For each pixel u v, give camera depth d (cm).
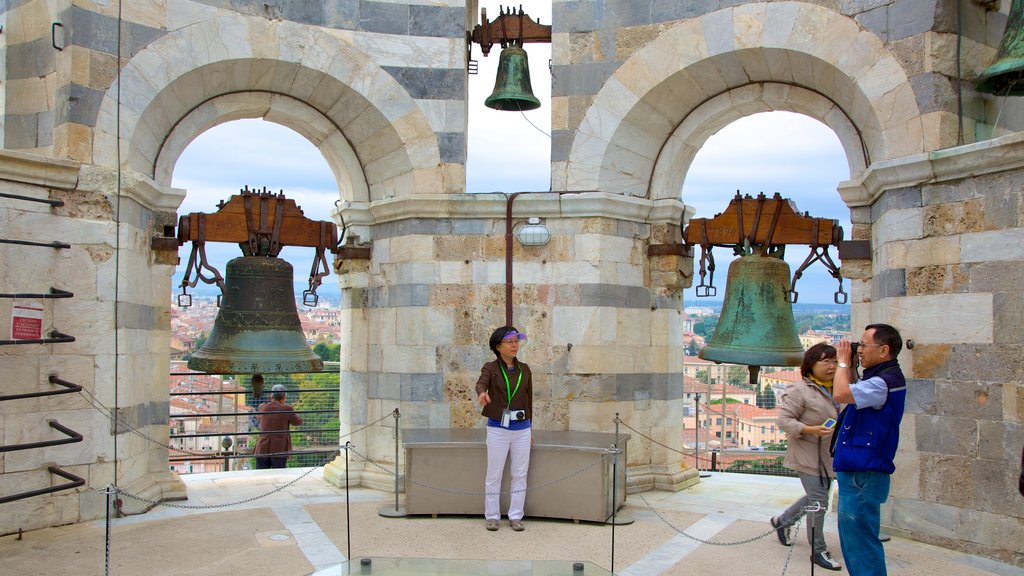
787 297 953
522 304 1020
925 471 793
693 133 1049
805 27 912
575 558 754
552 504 882
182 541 800
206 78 962
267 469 1201
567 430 994
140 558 743
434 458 902
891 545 782
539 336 1016
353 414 1080
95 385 862
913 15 845
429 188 1030
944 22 828
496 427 852
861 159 934
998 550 732
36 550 761
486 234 1030
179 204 980
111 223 875
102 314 867
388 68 1027
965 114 841
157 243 957
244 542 800
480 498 898
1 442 800
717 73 989
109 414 873
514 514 854
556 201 1005
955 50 832
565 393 1004
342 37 1014
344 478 1056
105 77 884
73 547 771
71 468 849
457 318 1027
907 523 808
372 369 1077
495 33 1076
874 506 612
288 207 1008
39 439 826
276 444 1309
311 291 1016
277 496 1004
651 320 1066
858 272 924
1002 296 737
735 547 791
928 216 801
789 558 693
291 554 762
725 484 1095
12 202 808
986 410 745
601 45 1020
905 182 815
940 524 779
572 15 1028
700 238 1012
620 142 1023
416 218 1030
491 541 809
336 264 1091
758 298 945
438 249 1032
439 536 826
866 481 611
